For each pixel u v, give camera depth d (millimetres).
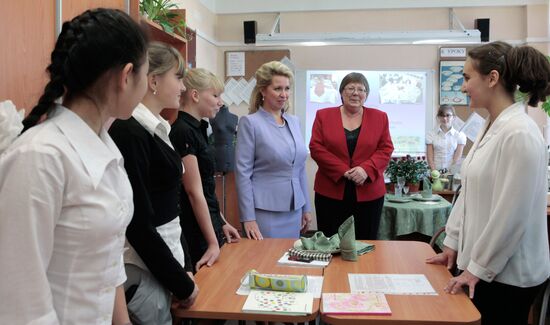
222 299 1623
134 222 1373
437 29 5957
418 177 4430
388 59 6113
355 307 1522
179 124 1978
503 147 1617
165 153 1502
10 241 874
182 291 1481
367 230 3012
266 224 2596
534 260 1673
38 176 886
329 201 3023
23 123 1003
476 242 1670
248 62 6207
